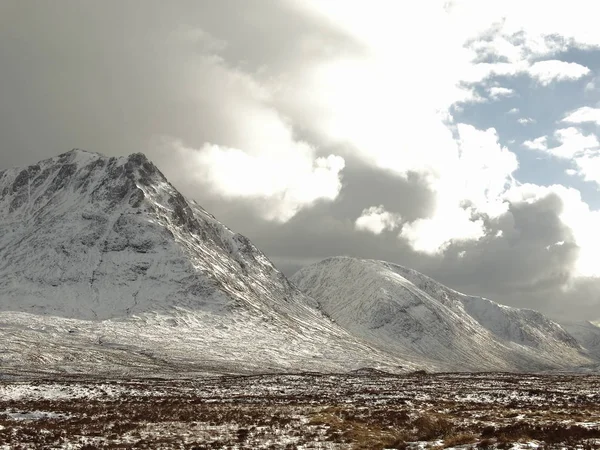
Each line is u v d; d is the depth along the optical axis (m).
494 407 67.06
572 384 111.38
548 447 36.78
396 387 107.06
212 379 134.38
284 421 53.91
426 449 39.41
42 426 50.88
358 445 41.78
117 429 49.72
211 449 40.56
